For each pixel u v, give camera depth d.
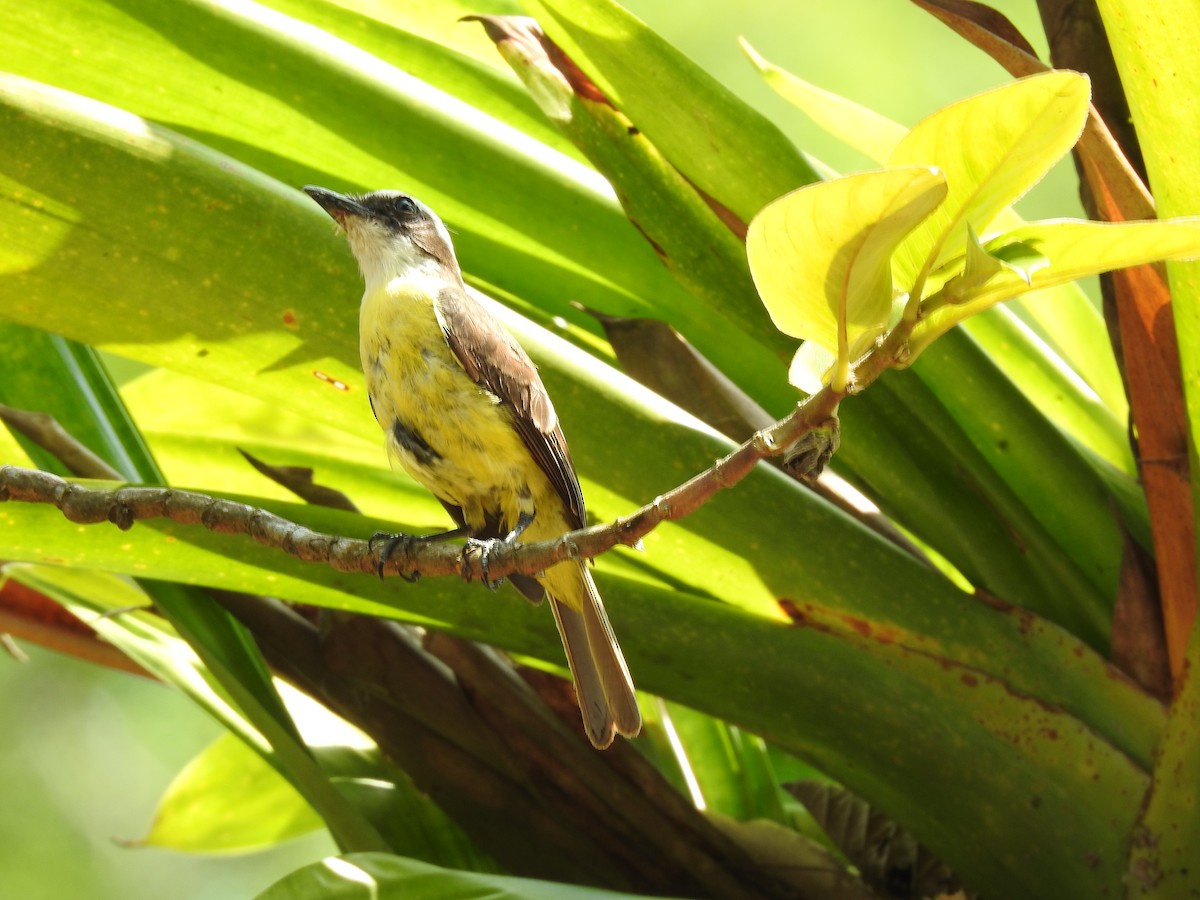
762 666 4.57
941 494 4.60
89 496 4.53
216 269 4.55
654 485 4.57
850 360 4.45
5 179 4.54
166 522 4.55
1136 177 4.55
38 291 4.55
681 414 4.58
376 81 4.61
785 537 4.58
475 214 4.62
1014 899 4.58
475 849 4.66
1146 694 4.58
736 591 4.59
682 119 4.58
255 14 4.60
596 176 4.62
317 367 4.57
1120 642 4.59
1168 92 4.52
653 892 4.62
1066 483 4.61
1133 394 4.58
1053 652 4.58
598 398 4.57
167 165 4.54
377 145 4.61
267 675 4.60
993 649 4.58
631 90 4.58
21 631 4.69
